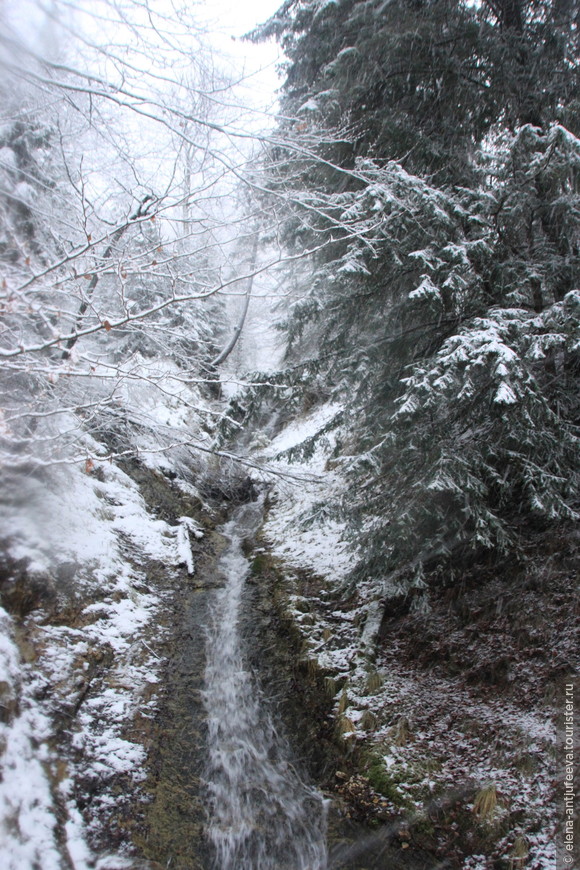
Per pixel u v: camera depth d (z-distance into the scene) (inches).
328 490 373.7
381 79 246.8
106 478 322.0
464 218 200.8
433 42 231.8
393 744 188.5
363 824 166.4
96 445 315.3
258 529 389.4
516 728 175.9
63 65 160.1
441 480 190.1
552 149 180.4
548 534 225.8
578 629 191.0
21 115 199.6
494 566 233.3
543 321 179.3
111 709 185.6
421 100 256.5
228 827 166.4
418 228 211.3
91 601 221.5
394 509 221.5
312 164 267.6
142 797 163.2
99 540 255.6
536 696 181.3
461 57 240.7
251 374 262.8
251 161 237.8
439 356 182.9
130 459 366.3
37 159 225.8
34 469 206.1
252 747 202.1
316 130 241.9
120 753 172.6
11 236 172.4
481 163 255.8
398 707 202.7
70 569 219.6
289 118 217.8
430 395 176.9
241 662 244.8
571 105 212.7
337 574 296.0
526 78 230.5
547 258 213.3
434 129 260.8
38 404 196.7
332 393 260.8
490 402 187.3
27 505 218.4
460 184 247.9
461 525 208.1
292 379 261.3
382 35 228.4
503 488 202.7
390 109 251.6
